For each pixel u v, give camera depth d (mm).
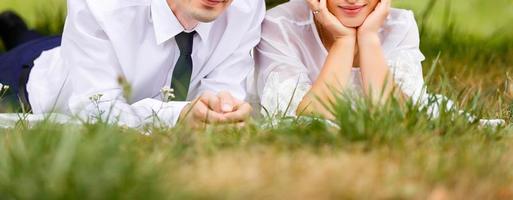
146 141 3094
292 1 4168
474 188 2520
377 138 2965
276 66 4031
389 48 4098
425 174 2596
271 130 3164
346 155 2805
